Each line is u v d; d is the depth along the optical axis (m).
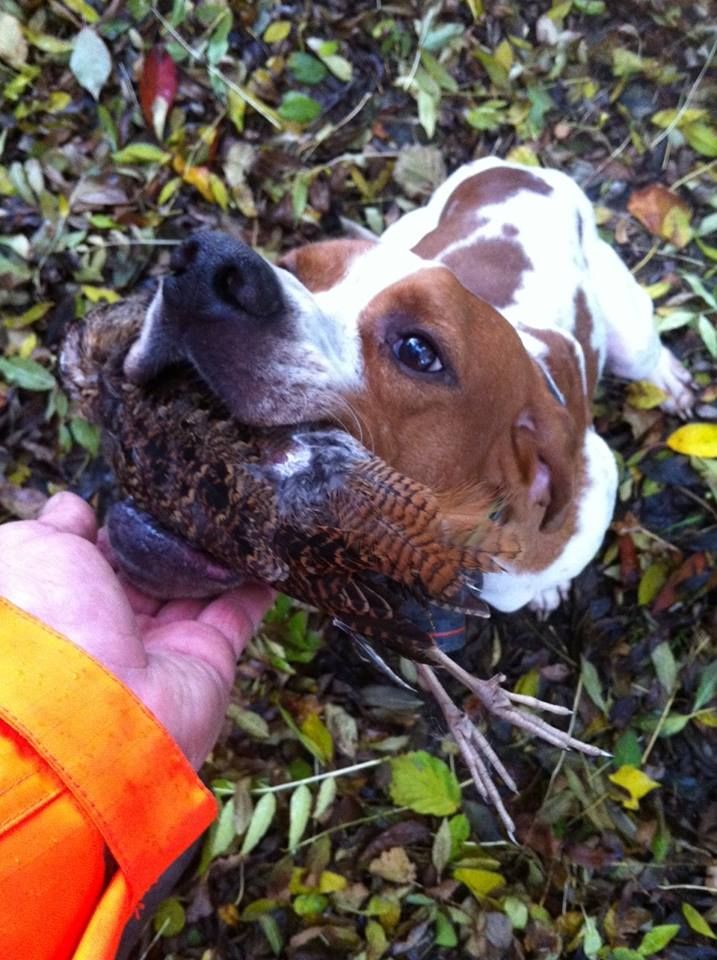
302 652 0.63
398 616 0.31
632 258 0.76
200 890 0.58
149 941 0.57
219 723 0.38
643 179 0.78
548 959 0.56
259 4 0.81
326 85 0.81
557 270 0.59
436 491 0.41
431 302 0.39
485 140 0.80
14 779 0.25
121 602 0.35
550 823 0.59
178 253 0.32
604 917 0.58
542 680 0.64
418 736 0.62
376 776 0.62
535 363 0.47
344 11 0.81
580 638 0.64
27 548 0.35
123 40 0.78
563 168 0.79
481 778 0.49
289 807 0.61
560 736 0.48
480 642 0.64
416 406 0.40
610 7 0.82
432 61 0.79
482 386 0.41
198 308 0.31
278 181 0.76
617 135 0.80
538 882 0.58
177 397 0.33
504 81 0.80
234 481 0.31
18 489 0.67
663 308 0.74
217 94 0.77
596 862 0.58
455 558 0.30
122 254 0.73
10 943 0.24
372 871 0.58
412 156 0.77
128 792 0.26
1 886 0.24
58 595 0.33
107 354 0.35
